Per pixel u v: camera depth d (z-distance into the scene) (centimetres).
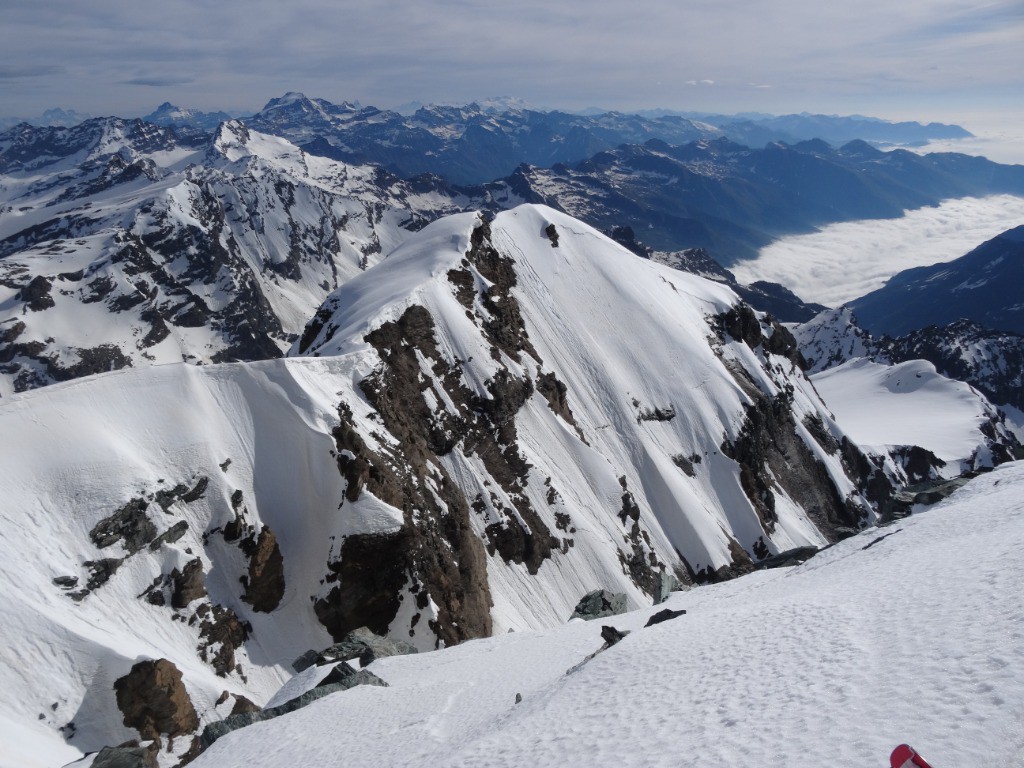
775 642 2309
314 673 4831
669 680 2267
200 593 6050
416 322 9838
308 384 7538
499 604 8088
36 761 4159
